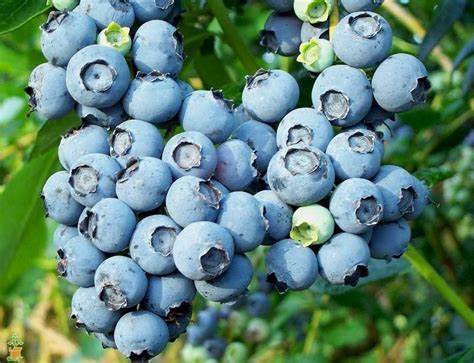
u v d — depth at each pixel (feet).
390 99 1.41
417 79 1.41
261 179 1.42
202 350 2.39
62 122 1.63
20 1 1.52
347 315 2.68
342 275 1.38
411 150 2.20
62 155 1.40
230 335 2.42
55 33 1.41
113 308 1.34
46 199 1.39
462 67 2.22
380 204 1.38
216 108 1.39
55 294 2.49
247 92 1.43
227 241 1.32
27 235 1.86
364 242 1.39
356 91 1.41
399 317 2.66
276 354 2.60
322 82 1.42
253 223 1.34
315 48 1.44
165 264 1.34
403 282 2.66
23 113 2.20
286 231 1.39
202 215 1.33
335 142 1.40
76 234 1.41
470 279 2.40
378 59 1.42
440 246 2.37
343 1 1.47
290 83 1.42
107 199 1.35
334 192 1.38
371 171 1.39
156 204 1.34
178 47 1.43
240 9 1.79
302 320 2.68
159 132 1.38
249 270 1.36
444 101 2.26
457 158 2.37
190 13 1.69
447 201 2.41
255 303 2.37
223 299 1.36
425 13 2.15
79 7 1.44
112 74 1.38
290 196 1.37
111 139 1.38
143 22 1.46
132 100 1.39
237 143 1.39
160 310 1.36
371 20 1.43
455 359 1.72
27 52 2.14
